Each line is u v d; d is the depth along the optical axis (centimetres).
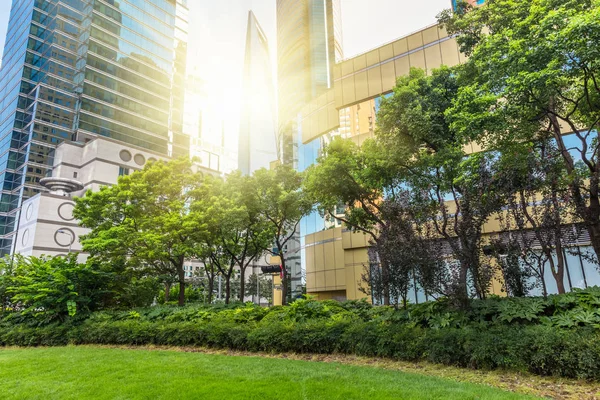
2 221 6228
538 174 1014
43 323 1642
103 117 7062
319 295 3316
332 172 1636
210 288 2503
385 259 1107
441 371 764
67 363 965
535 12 995
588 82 1101
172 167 2342
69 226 5403
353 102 2964
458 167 1232
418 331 895
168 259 2150
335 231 3161
